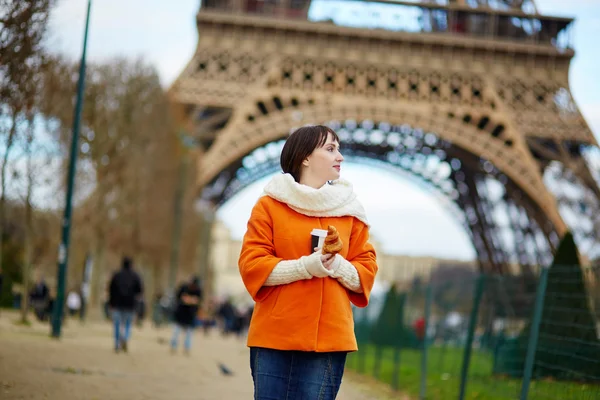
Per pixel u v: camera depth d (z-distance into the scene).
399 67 63.38
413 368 22.59
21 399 12.81
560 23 65.94
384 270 190.75
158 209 61.25
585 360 11.40
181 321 29.59
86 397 13.95
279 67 61.84
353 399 19.23
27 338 25.41
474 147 60.53
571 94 63.16
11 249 55.28
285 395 6.18
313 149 6.59
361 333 33.47
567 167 60.25
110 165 52.56
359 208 6.55
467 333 17.44
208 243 80.88
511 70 63.97
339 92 62.16
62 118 38.62
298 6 64.81
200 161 62.62
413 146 79.44
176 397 15.62
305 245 6.29
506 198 77.44
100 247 53.84
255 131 59.09
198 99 60.12
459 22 66.44
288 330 6.13
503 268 76.50
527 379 13.07
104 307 57.19
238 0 63.75
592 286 11.49
